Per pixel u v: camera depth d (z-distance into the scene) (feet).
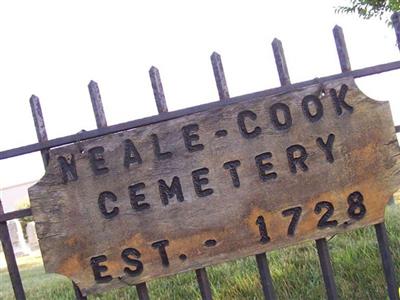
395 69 10.32
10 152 9.58
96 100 9.78
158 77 9.89
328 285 10.23
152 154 9.82
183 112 9.88
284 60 10.18
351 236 16.58
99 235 9.68
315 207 10.10
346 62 10.26
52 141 9.68
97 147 9.73
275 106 10.07
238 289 14.20
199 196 9.87
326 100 10.18
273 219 10.00
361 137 10.21
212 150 9.91
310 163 10.10
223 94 10.00
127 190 9.75
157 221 9.78
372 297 12.41
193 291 14.67
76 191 9.66
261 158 10.00
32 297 17.69
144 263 9.75
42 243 9.55
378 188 10.22
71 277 9.61
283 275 14.34
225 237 9.90
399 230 16.11
